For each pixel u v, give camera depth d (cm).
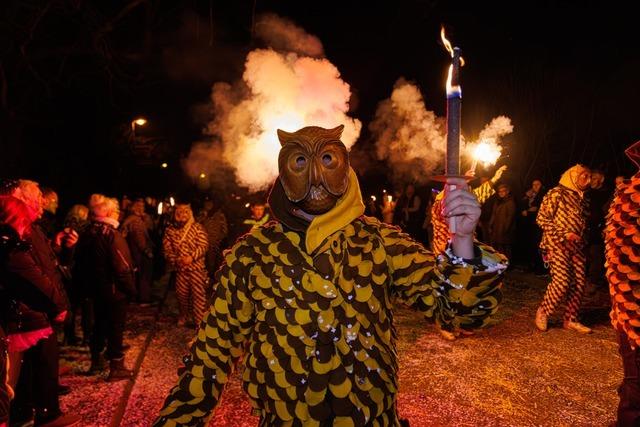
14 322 317
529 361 523
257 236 175
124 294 506
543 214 608
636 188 236
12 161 1300
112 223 504
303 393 157
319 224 163
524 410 416
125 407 438
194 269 660
